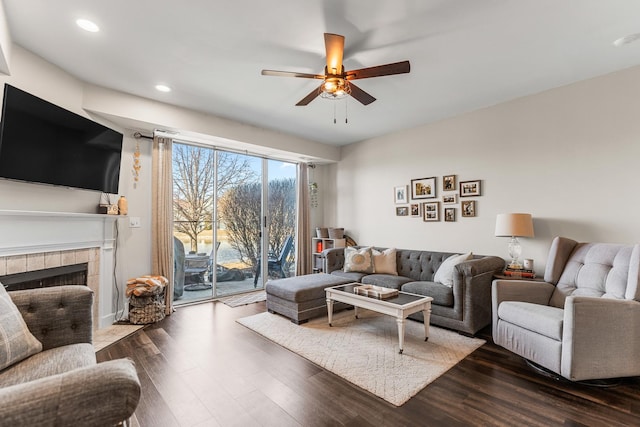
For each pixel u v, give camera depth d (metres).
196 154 4.60
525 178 3.61
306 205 5.84
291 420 1.81
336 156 5.93
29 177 2.53
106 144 3.35
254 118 4.34
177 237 4.39
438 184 4.46
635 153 2.92
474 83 3.29
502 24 2.28
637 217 2.90
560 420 1.79
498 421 1.79
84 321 1.87
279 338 3.06
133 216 3.85
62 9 2.09
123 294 3.74
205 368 2.44
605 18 2.21
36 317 1.75
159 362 2.54
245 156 5.20
